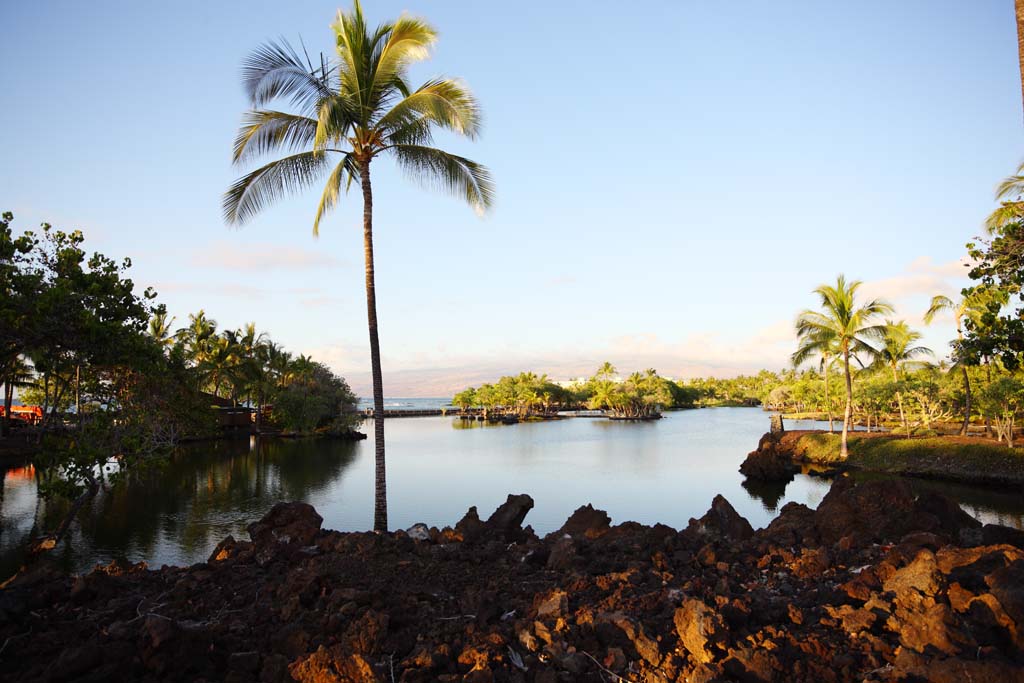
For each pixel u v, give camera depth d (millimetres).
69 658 4648
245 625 6051
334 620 5805
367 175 14906
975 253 14094
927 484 33156
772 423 52344
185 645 5059
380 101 14570
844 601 6109
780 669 4668
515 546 9469
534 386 139375
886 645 4934
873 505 9484
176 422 18750
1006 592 4906
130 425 16641
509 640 5559
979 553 6266
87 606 6633
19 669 4973
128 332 15398
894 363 54031
